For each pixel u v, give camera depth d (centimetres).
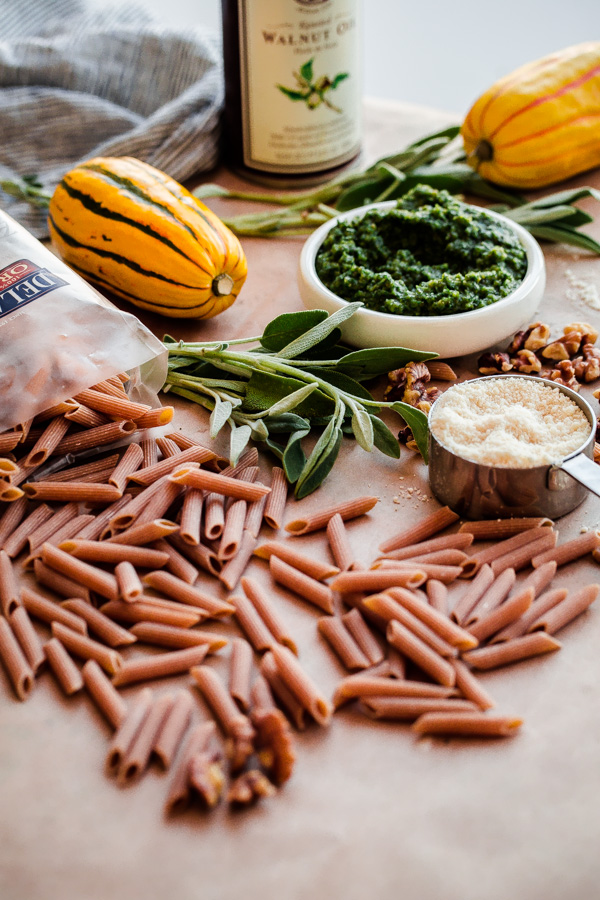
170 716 40
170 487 48
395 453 49
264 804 38
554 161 69
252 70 68
